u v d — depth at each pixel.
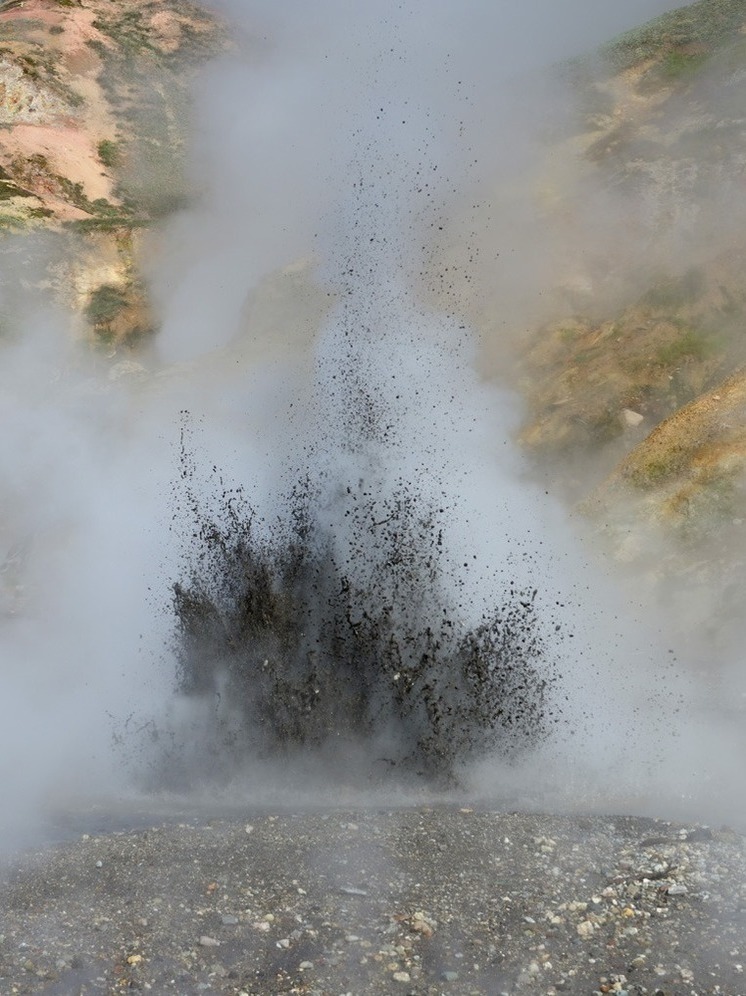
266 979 6.57
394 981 6.50
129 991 6.50
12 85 53.78
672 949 6.64
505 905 7.24
